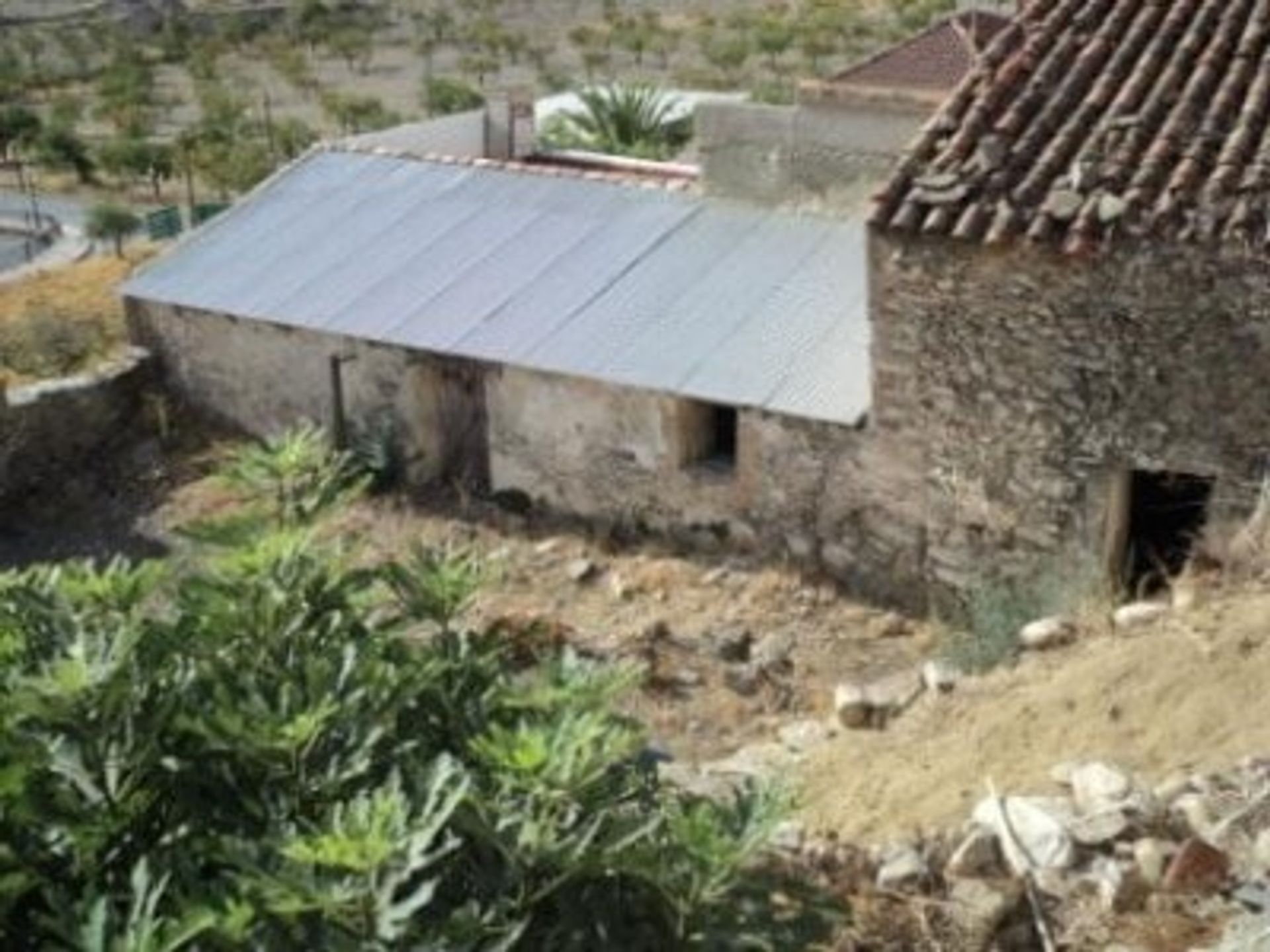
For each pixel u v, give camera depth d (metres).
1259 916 6.75
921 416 12.84
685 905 5.36
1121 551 12.67
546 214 16.92
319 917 4.93
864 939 7.21
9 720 5.51
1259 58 12.67
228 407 17.00
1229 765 7.94
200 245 17.61
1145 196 11.69
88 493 16.53
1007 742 8.76
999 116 12.77
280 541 6.32
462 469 15.80
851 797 8.66
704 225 16.28
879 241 12.45
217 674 5.90
